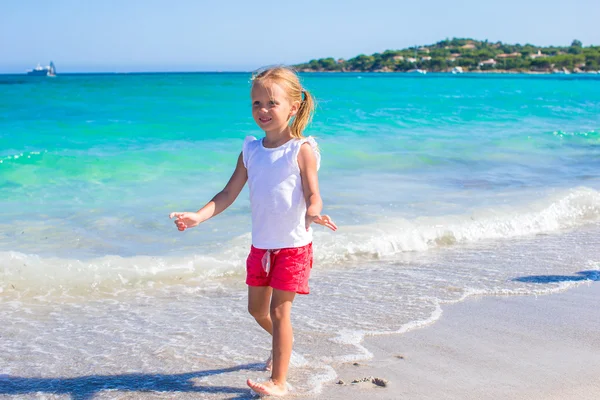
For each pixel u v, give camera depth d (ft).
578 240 20.81
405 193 26.35
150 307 14.21
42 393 9.87
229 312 13.91
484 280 16.29
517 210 23.43
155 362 11.10
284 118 9.95
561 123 58.08
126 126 45.80
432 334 12.46
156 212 22.50
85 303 14.44
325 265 17.69
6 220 21.03
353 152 36.01
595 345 11.94
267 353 11.54
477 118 60.13
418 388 9.98
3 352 11.53
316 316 13.43
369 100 82.23
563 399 9.60
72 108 60.03
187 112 56.95
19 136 40.34
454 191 27.07
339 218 21.65
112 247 18.39
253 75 10.16
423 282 16.10
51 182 27.09
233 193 10.43
